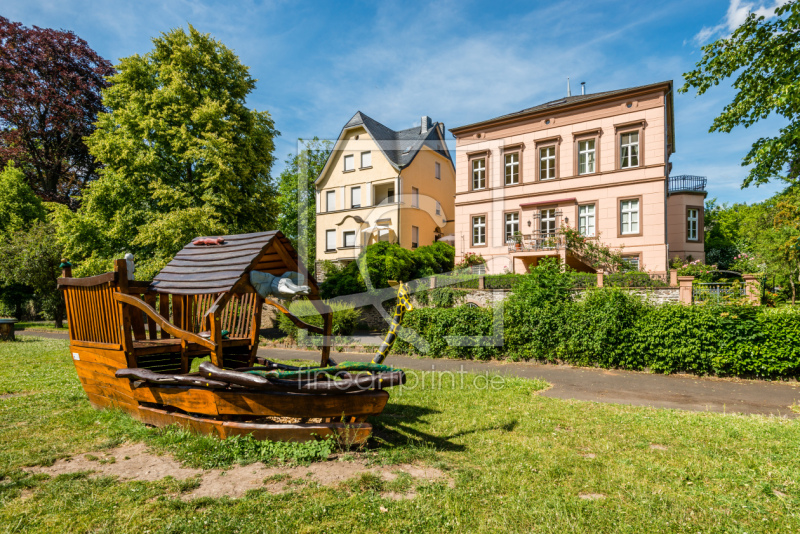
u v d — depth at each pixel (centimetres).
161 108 1930
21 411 585
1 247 2453
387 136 2472
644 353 1003
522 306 1176
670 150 2872
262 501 326
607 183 2306
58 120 2784
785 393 783
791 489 361
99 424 521
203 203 1938
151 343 571
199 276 534
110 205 1922
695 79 1378
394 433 513
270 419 545
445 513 312
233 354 656
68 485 352
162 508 314
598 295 1099
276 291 551
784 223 1792
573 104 2367
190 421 471
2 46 2683
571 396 757
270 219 2248
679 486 370
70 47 2892
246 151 2084
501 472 393
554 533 288
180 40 2000
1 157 2812
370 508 318
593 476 386
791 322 881
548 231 2402
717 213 4709
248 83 2253
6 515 304
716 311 952
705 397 753
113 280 522
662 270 2148
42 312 3055
